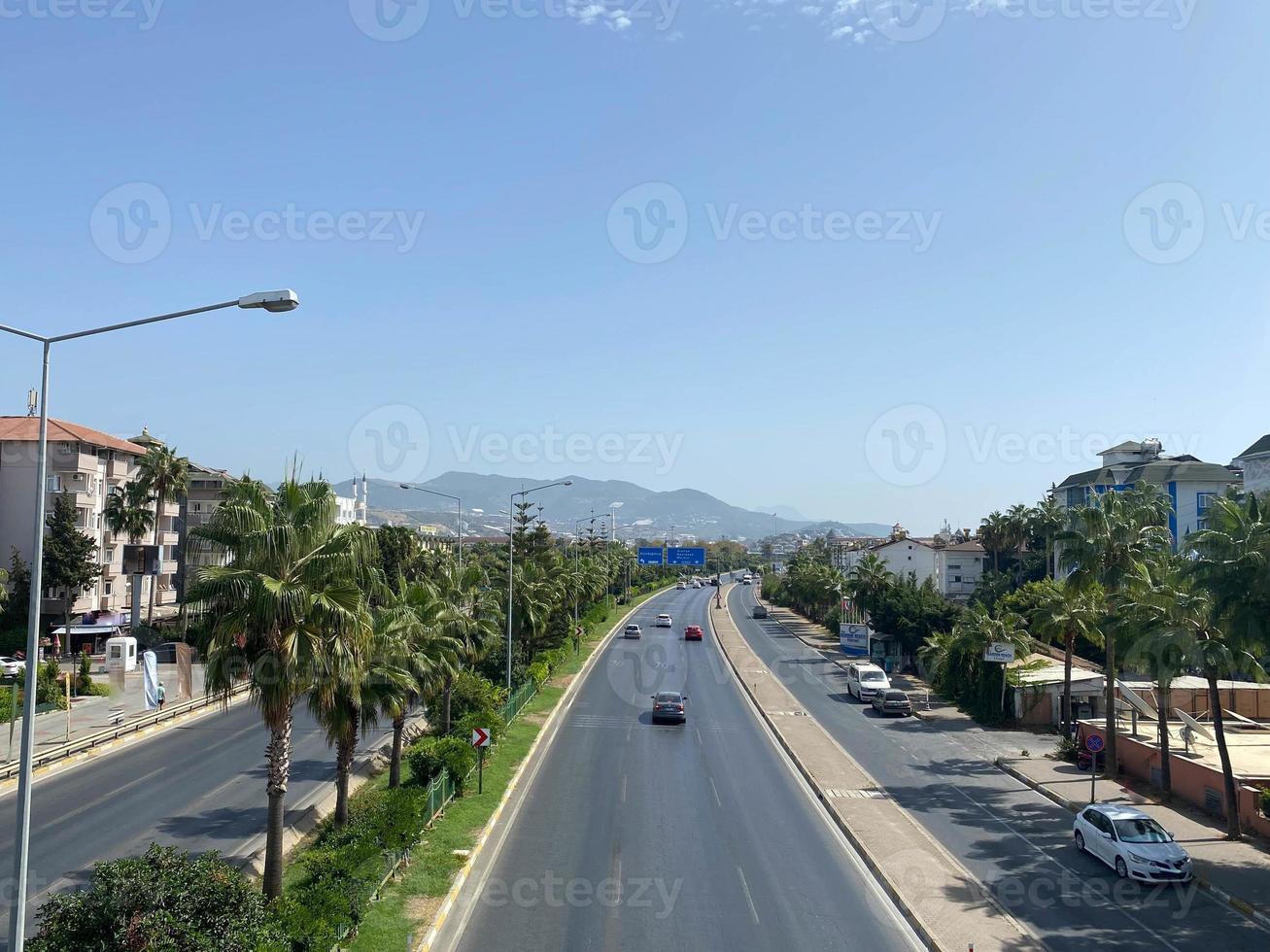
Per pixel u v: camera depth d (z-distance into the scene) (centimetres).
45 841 2456
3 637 5841
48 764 3375
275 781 1895
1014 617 5062
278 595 1767
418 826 2319
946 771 3622
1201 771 3033
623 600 13788
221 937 1409
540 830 2664
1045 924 1980
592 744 3994
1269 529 2412
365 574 2020
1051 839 2664
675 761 3694
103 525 6694
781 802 3072
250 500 1875
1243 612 2409
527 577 6066
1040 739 4353
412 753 3034
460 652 3588
